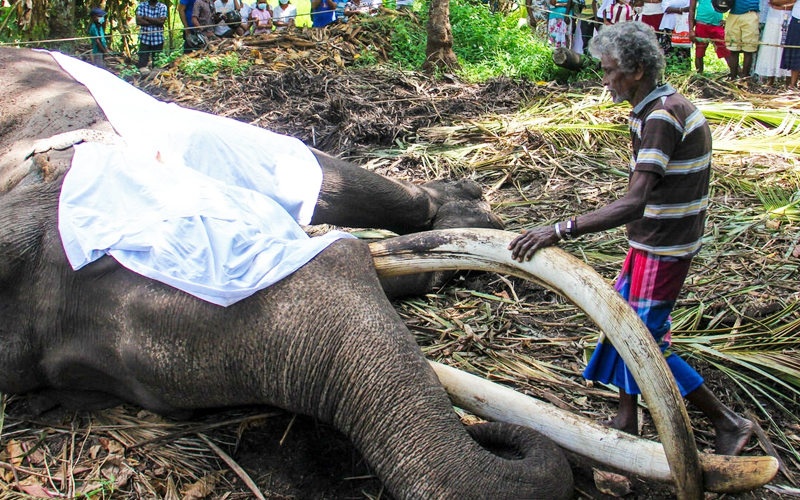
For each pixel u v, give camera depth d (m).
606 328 2.88
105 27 11.47
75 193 3.40
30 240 3.40
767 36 8.97
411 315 4.38
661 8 9.91
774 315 4.12
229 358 3.09
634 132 3.01
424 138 7.20
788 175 6.04
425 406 2.88
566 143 6.80
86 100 4.42
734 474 2.78
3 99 4.45
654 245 3.03
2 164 4.12
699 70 9.60
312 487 3.19
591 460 3.00
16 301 3.43
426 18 11.57
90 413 3.62
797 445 3.39
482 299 4.54
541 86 8.73
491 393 3.16
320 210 4.51
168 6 11.34
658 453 2.88
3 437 3.50
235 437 3.43
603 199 5.80
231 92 8.36
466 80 9.15
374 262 3.44
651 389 2.77
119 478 3.20
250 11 11.15
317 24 11.52
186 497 3.12
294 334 3.04
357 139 7.16
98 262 3.29
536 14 12.28
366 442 2.93
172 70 9.14
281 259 3.15
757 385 3.69
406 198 4.82
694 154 2.91
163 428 3.47
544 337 4.14
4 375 3.47
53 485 3.18
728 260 4.80
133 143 3.90
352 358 2.97
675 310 4.27
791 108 7.81
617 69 2.92
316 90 8.30
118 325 3.24
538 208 5.73
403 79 8.88
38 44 9.67
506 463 2.75
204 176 3.57
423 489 2.74
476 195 5.21
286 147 4.33
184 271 3.10
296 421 3.49
